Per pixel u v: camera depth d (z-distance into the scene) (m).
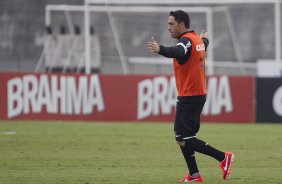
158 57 103.00
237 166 39.94
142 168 38.84
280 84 70.81
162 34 103.31
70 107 72.19
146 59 101.88
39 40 111.25
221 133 59.84
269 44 113.69
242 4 109.69
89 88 72.00
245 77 71.31
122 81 72.00
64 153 45.38
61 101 72.12
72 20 103.88
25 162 41.00
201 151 33.03
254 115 71.31
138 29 103.94
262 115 71.25
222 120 71.44
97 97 72.12
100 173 36.78
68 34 94.81
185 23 32.53
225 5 108.81
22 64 110.62
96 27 103.56
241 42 113.56
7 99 72.25
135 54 103.88
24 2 112.81
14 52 111.12
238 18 114.00
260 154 45.47
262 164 40.81
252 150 47.59
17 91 72.12
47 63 93.56
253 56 113.38
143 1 100.94
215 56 106.81
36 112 72.12
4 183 33.25
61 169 38.25
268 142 52.75
